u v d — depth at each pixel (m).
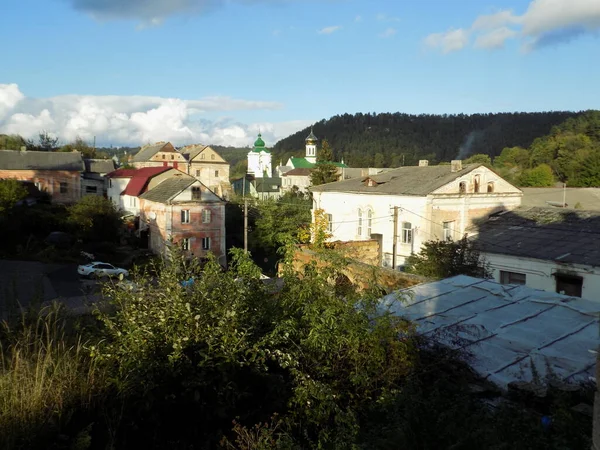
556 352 6.38
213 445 4.91
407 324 6.37
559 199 32.72
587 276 16.92
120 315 5.70
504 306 8.02
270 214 43.31
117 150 134.38
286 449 4.34
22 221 34.88
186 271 6.18
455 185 26.28
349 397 5.34
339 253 8.02
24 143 70.94
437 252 18.67
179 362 4.98
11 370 5.11
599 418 2.67
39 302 7.40
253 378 5.34
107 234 38.12
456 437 4.02
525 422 4.40
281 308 6.12
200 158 73.06
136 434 4.97
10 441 4.31
